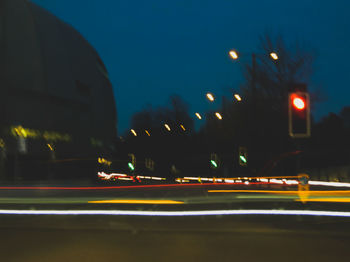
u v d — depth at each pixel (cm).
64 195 2911
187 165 10744
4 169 7956
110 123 12769
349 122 7869
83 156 10675
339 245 911
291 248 878
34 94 9281
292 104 1210
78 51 11606
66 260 767
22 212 1639
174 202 2106
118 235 1053
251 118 4750
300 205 1841
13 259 777
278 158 5559
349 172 5012
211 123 7588
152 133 11656
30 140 8781
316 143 7012
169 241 966
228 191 3212
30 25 9912
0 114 8381
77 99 10788
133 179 7925
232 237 1019
